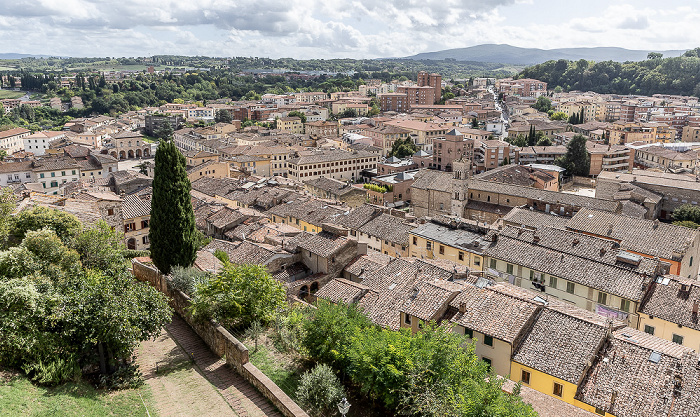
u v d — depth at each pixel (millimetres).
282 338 47219
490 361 47281
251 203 121500
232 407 37344
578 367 43281
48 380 35469
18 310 36344
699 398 39781
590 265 67438
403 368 35656
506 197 124875
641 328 61156
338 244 70188
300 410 35281
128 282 43281
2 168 157375
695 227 122688
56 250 45594
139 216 97250
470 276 58969
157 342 48594
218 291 48062
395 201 160125
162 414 36000
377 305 56719
